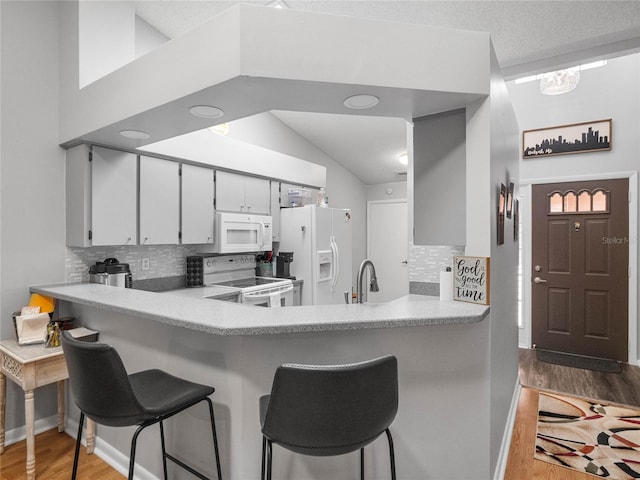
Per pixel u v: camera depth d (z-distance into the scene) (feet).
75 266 8.81
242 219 11.80
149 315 5.25
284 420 3.64
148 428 6.19
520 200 13.80
